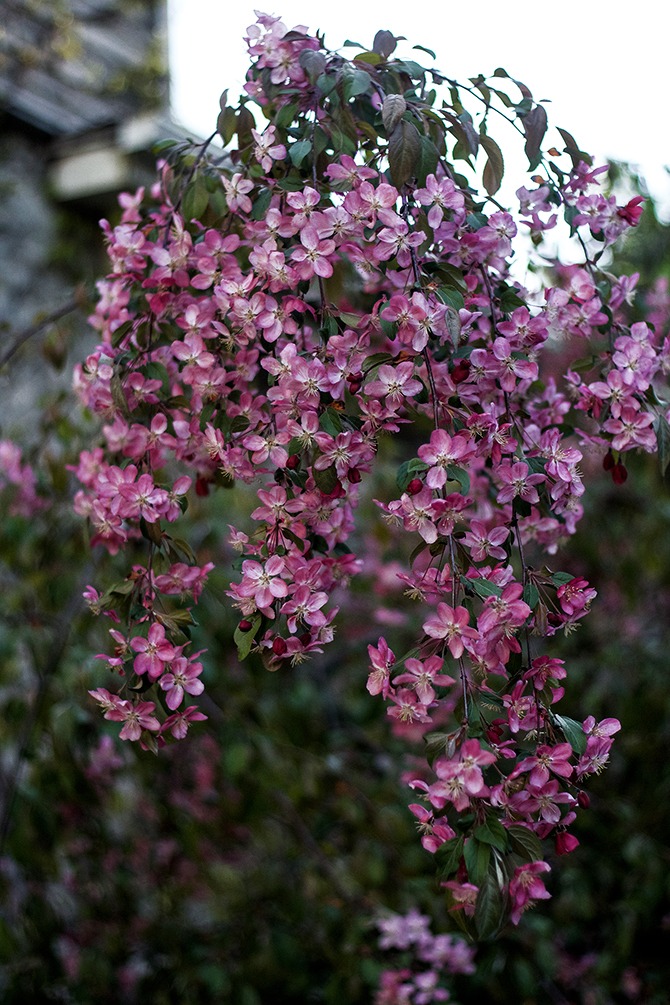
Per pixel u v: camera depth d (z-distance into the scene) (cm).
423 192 121
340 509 123
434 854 111
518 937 200
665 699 251
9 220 305
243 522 237
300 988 206
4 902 202
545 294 130
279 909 217
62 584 192
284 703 235
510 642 113
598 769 115
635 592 271
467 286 128
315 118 126
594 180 130
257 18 126
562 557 285
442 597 117
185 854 218
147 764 202
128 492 125
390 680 115
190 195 133
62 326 191
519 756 113
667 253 208
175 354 126
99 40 338
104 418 138
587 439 130
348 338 117
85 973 204
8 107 302
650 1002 217
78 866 214
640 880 223
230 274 125
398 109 121
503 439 117
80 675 182
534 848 108
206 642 196
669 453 125
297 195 121
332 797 217
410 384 115
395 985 192
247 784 197
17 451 192
